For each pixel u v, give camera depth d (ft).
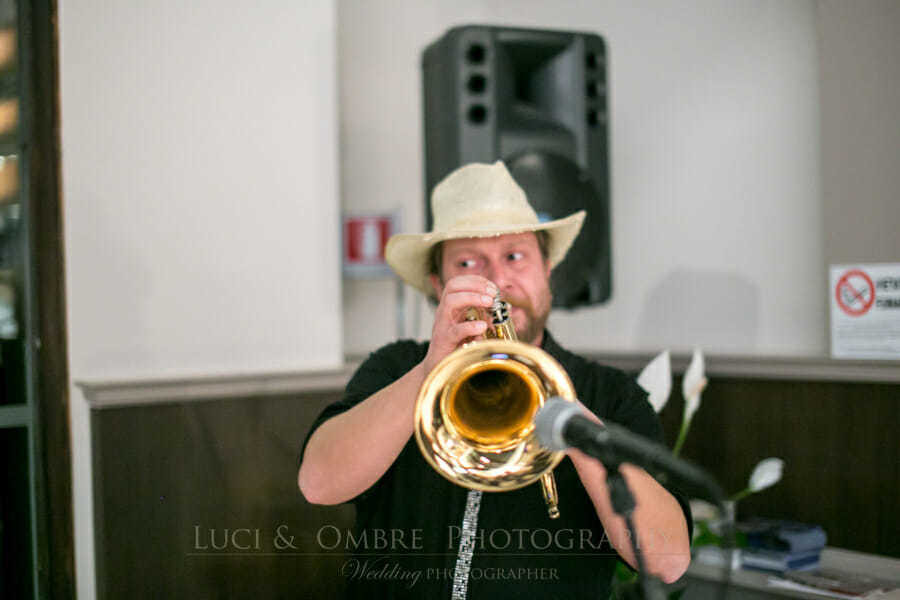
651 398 6.29
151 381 6.72
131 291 7.00
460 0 10.87
